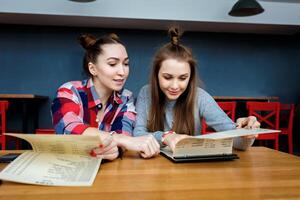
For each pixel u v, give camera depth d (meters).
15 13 3.64
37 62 4.23
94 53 1.14
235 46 4.67
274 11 4.12
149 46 4.47
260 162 0.76
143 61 4.46
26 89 4.21
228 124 1.15
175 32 1.25
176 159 0.76
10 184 0.54
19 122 4.10
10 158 0.73
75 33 4.30
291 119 3.49
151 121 1.24
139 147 0.81
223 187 0.53
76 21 4.00
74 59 4.29
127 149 0.87
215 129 1.23
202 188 0.53
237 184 0.55
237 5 3.21
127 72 1.15
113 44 1.12
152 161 0.77
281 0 4.08
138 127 1.19
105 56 1.10
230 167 0.70
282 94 4.81
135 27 4.32
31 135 0.67
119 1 3.81
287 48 4.80
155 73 1.23
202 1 3.98
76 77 4.29
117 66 1.11
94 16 3.78
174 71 1.11
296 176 0.61
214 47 4.62
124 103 1.21
